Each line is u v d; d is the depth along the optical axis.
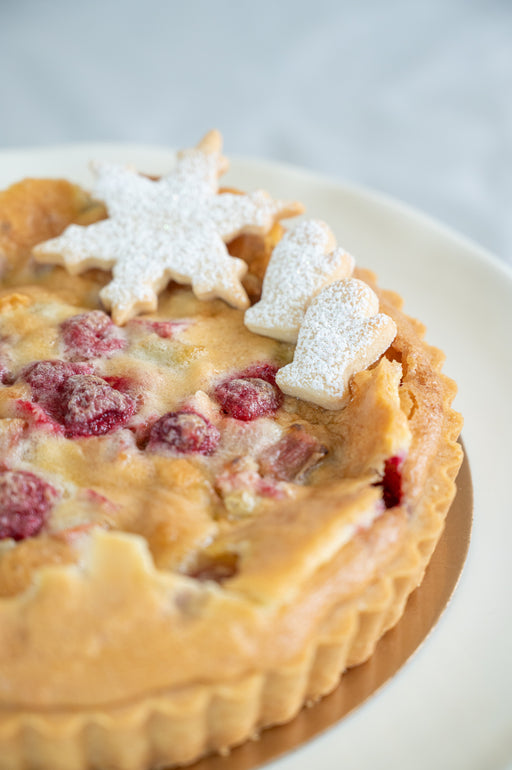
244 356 0.54
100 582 0.45
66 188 0.61
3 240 0.59
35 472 0.50
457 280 0.65
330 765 0.48
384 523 0.49
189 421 0.51
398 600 0.49
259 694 0.47
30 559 0.47
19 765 0.46
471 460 0.57
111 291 0.56
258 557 0.47
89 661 0.45
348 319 0.53
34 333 0.55
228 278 0.56
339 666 0.48
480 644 0.51
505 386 0.60
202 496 0.50
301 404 0.53
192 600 0.46
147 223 0.58
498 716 0.49
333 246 0.57
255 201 0.58
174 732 0.46
